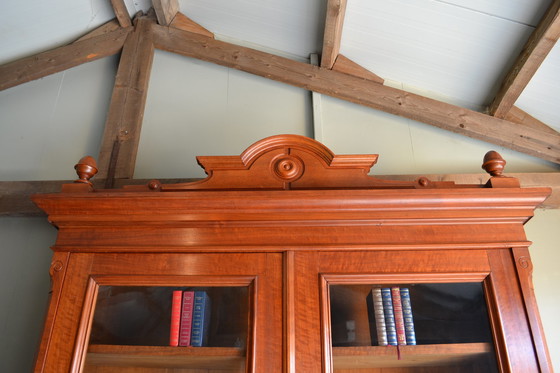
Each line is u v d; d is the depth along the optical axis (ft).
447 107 6.80
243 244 4.34
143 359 4.25
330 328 4.05
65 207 4.44
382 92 6.94
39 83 7.38
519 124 6.65
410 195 4.29
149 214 4.43
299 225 4.42
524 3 5.46
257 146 4.81
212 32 7.70
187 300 4.31
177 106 7.21
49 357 3.97
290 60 7.30
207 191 4.34
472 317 4.14
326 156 4.78
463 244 4.28
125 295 4.33
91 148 6.91
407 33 6.42
